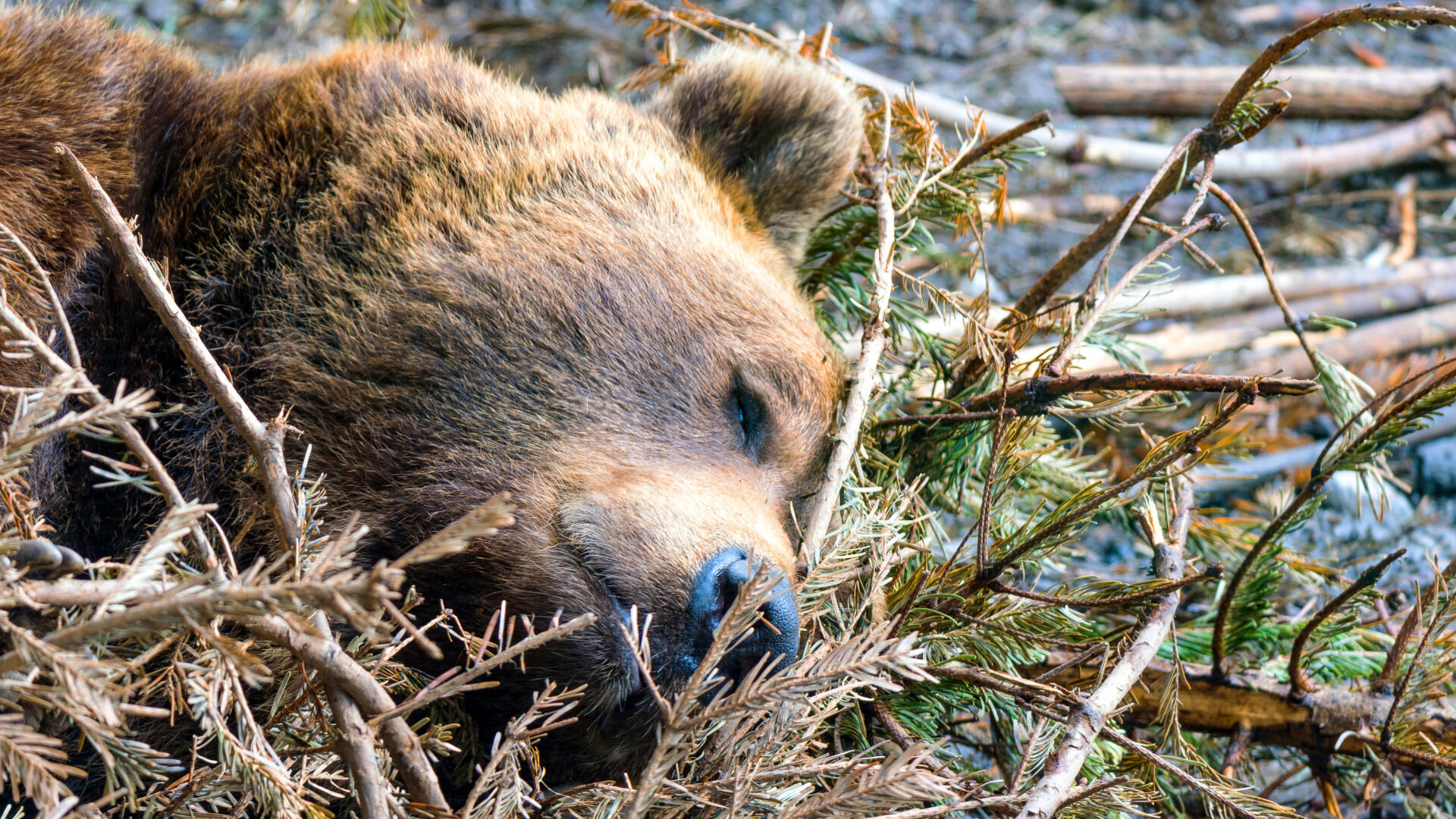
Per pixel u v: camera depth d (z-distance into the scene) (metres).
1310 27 6.67
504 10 16.45
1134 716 7.23
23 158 5.70
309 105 6.36
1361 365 11.78
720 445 6.03
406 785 4.14
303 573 4.27
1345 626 7.05
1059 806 5.13
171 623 3.47
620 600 5.34
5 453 3.80
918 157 8.31
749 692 4.49
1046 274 7.85
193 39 14.53
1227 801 5.73
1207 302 12.19
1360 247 13.78
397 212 6.06
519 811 4.68
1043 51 16.88
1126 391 7.42
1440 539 10.15
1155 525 7.19
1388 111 15.02
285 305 5.90
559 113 6.86
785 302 6.64
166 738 5.36
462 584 5.48
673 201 6.63
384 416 5.68
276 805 4.13
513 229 6.07
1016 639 6.46
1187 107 14.73
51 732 4.09
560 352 5.82
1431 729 6.93
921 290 7.92
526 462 5.61
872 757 5.91
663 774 4.53
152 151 6.29
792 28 16.55
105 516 5.70
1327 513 10.43
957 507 7.31
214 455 5.74
